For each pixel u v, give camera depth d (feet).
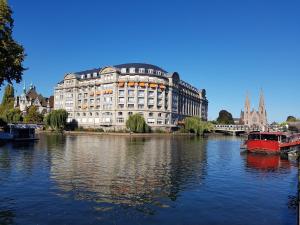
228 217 58.39
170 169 110.42
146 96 472.85
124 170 105.40
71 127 497.46
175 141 278.46
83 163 119.96
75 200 66.64
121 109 469.98
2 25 92.38
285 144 175.83
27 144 207.21
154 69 494.59
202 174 102.37
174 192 76.18
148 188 79.51
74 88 525.75
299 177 48.52
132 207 62.85
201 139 332.60
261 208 64.54
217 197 72.43
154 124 472.85
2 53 93.25
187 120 441.27
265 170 115.24
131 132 412.57
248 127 516.73
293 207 65.62
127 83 470.39
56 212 58.59
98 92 493.77
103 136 350.64
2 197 68.18
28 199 66.80
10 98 532.32
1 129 265.75
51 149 174.60
